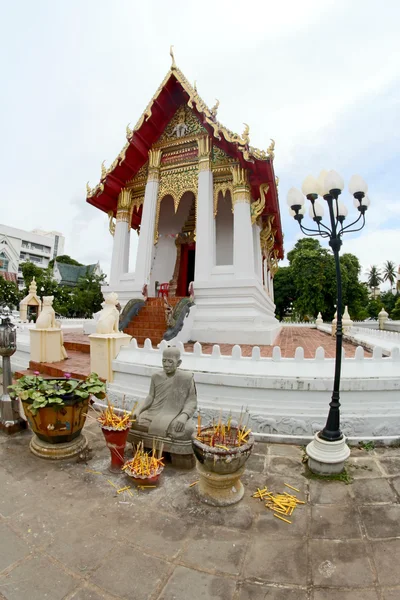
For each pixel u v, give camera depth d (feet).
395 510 13.21
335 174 17.04
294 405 20.76
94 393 17.19
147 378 24.20
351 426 19.97
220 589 9.40
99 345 25.91
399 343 32.86
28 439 19.40
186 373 17.34
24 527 11.87
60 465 16.44
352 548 11.07
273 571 10.07
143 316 45.62
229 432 14.96
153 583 9.57
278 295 153.17
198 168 49.65
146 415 17.20
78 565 10.17
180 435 15.99
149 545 11.07
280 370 21.13
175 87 49.65
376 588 9.52
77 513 12.71
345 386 20.22
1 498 13.64
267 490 14.55
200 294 45.98
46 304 33.73
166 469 16.17
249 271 45.06
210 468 13.08
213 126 45.60
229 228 59.88
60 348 33.12
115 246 54.70
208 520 12.40
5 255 236.02
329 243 17.90
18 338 37.60
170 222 64.90
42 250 275.18
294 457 17.81
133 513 12.75
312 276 129.59
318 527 12.12
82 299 148.15
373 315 166.91
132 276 51.67
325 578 9.84
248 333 41.29
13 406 20.34
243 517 12.60
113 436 15.46
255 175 46.83
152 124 50.88
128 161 52.65
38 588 9.34
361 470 16.46
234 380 21.27
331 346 42.47
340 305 17.24
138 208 56.13
